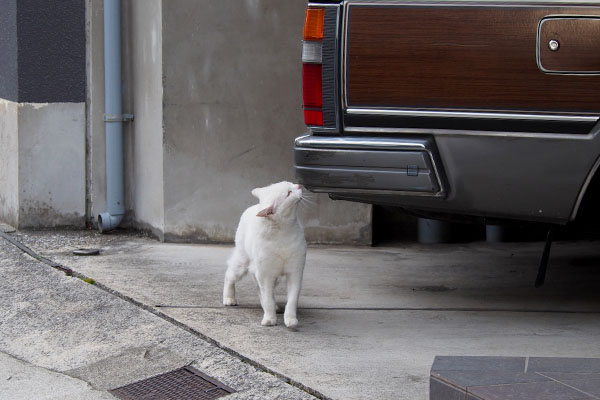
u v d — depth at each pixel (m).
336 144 5.83
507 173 5.68
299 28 8.72
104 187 9.49
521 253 8.68
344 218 8.95
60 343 6.12
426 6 5.66
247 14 8.66
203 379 5.32
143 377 5.48
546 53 5.53
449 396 4.38
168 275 7.55
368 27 5.75
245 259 6.43
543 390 4.22
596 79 5.50
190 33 8.62
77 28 9.27
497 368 4.56
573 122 5.54
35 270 7.69
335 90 5.83
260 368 5.33
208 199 8.87
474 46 5.62
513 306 6.71
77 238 9.10
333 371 5.24
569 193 5.65
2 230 9.34
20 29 9.07
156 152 8.90
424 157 5.68
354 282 7.44
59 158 9.38
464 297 6.97
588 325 6.20
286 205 5.76
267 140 8.83
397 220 9.55
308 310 6.57
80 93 9.37
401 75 5.73
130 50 9.45
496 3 5.57
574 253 8.66
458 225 9.29
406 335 5.97
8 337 6.34
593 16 5.47
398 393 4.89
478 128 5.66
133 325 6.24
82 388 5.41
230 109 8.77
